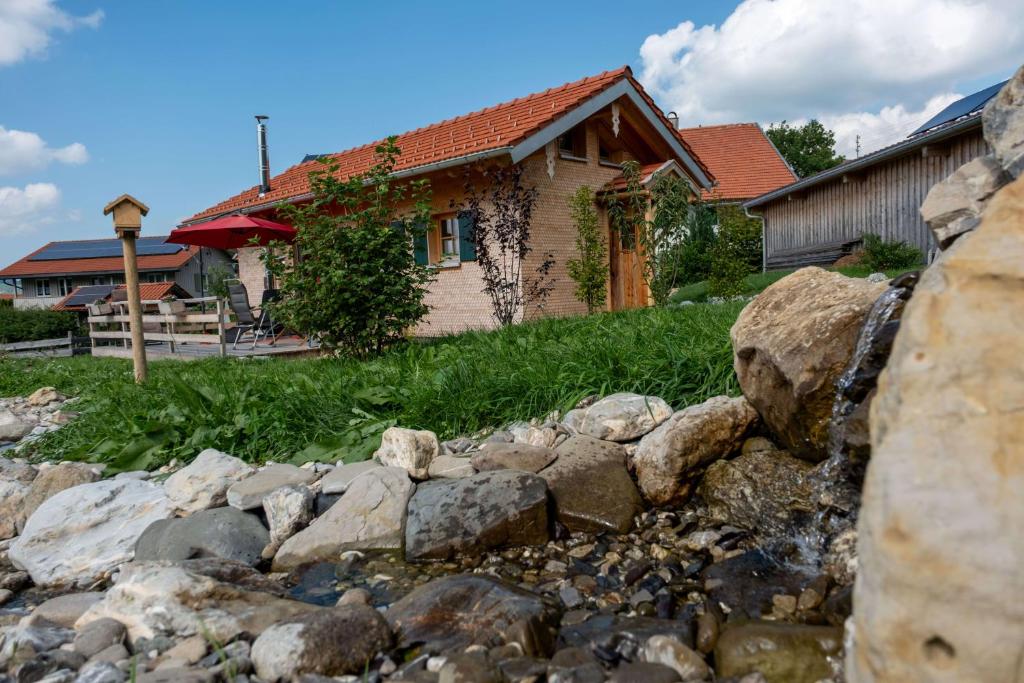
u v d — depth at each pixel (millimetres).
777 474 3420
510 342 7078
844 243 17312
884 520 1283
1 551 4176
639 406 4289
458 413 5082
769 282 16469
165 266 49938
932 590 1206
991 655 1163
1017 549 1183
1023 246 1513
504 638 2434
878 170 16500
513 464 3996
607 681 2070
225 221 12766
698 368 4789
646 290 15344
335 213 13219
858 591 1348
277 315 8648
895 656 1229
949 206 2754
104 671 2227
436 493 3693
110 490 4262
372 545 3576
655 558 3180
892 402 1509
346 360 8164
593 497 3645
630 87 13188
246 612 2697
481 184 12164
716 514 3475
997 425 1317
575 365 5352
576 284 13625
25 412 8359
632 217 12750
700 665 2141
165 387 7465
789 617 2516
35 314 27109
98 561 3705
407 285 8445
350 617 2461
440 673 2160
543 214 12859
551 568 3197
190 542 3625
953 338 1454
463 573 3197
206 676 2166
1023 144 2494
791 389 3285
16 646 2500
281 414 5449
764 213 22688
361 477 3959
